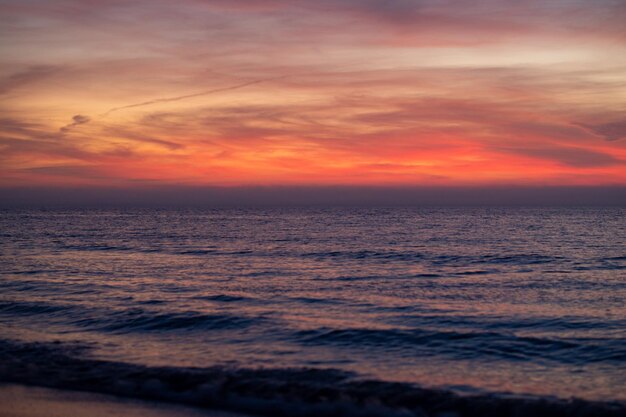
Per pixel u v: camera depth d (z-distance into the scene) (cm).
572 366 1141
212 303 1902
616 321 1574
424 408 905
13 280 2502
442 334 1414
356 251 4075
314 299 1994
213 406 929
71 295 2070
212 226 8900
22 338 1380
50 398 962
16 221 11112
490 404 904
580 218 11694
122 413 895
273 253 4003
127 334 1438
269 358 1203
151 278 2623
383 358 1209
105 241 5316
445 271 2847
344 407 916
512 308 1800
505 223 9125
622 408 870
